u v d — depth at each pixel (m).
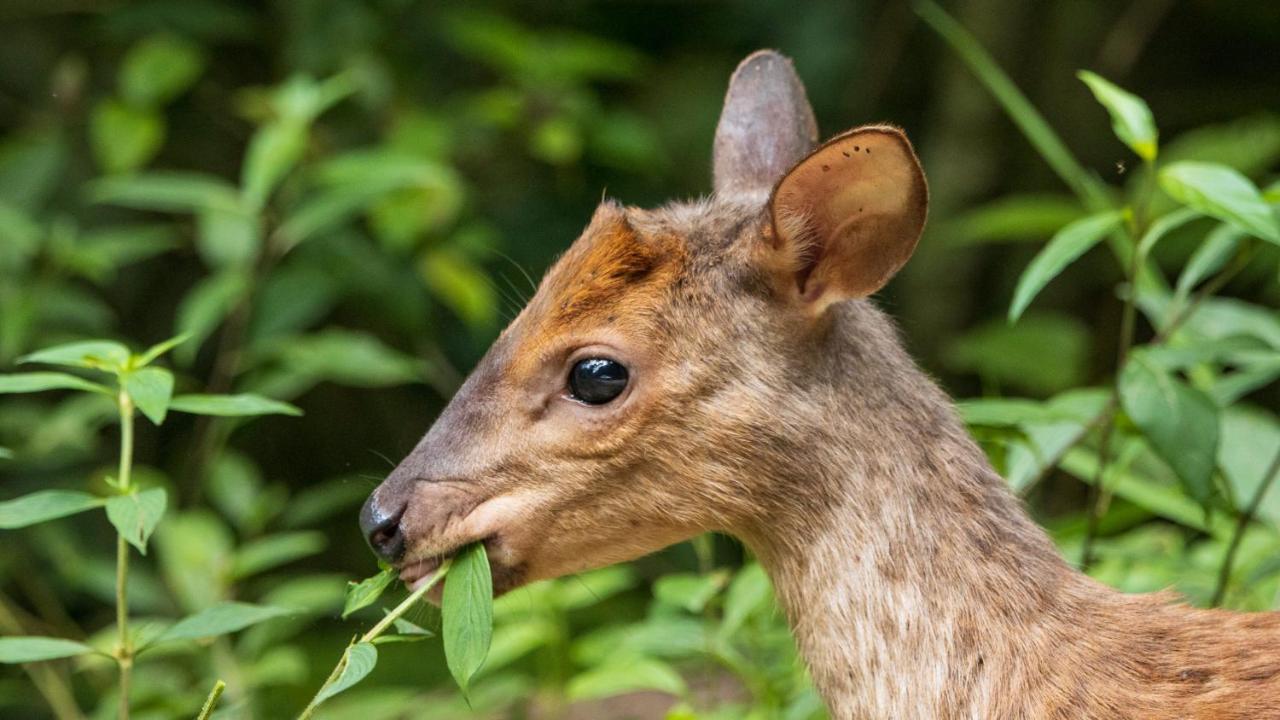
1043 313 17.36
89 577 11.34
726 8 17.83
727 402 6.69
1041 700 6.43
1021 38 17.36
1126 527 10.59
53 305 12.29
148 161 16.23
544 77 14.41
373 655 6.09
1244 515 8.23
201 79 16.27
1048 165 17.52
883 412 6.79
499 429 6.79
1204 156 13.94
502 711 10.58
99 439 14.81
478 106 14.50
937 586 6.63
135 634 7.19
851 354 6.83
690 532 6.89
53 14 16.23
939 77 17.84
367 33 15.11
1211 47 18.44
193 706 9.49
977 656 6.53
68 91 15.16
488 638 6.28
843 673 6.72
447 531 6.73
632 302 6.71
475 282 13.57
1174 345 8.42
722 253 6.73
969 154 17.28
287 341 12.34
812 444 6.73
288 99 11.88
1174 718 6.32
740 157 7.80
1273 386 16.36
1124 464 8.78
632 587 14.26
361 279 13.69
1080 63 17.55
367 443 16.62
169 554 10.05
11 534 13.21
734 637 8.89
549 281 6.95
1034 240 17.38
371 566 15.58
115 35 15.49
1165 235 15.12
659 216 7.02
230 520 13.75
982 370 15.56
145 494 6.55
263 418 16.42
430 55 16.28
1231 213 6.95
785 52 17.75
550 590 9.13
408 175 11.53
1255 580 8.32
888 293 17.47
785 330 6.71
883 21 17.77
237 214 11.85
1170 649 6.53
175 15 15.04
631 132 14.63
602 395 6.72
